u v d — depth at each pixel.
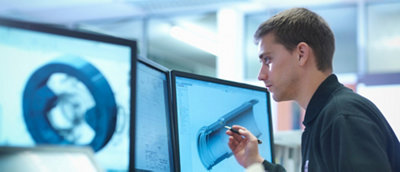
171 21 5.81
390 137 1.27
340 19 5.21
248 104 1.64
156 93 1.34
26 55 0.93
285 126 4.94
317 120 1.33
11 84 0.91
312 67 1.42
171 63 5.72
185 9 5.50
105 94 1.03
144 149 1.26
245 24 5.58
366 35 5.12
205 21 5.64
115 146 1.03
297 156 2.05
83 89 1.00
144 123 1.27
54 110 0.96
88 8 5.57
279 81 1.44
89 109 1.00
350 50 5.15
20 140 0.91
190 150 1.42
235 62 5.40
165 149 1.36
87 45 1.01
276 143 1.99
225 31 5.42
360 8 5.14
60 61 0.97
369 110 1.25
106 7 5.51
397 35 5.02
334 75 1.42
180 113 1.42
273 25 1.46
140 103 1.25
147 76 1.30
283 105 4.98
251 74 5.49
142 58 1.26
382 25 5.08
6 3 5.44
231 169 1.54
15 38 0.92
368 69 5.08
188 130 1.43
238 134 1.42
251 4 5.20
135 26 5.96
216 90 1.55
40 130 0.94
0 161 0.77
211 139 1.50
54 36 0.97
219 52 5.46
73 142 0.97
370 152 1.15
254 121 1.65
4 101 0.90
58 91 0.97
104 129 1.01
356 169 1.13
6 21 0.91
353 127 1.19
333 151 1.21
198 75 1.50
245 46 5.55
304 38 1.42
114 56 1.05
